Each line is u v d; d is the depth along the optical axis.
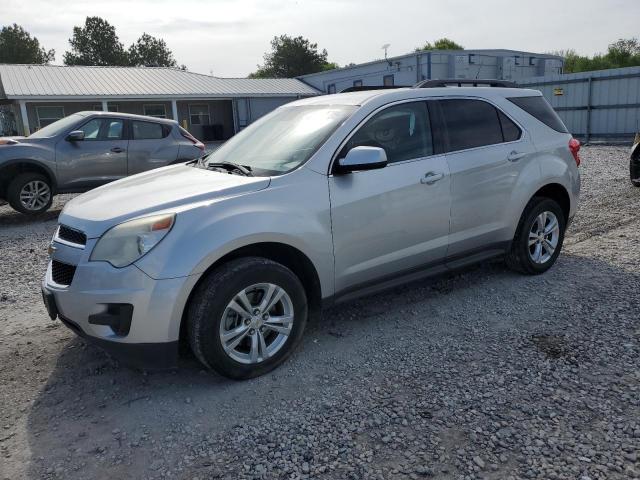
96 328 3.21
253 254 3.59
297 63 69.62
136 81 31.44
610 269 5.37
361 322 4.37
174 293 3.13
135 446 2.89
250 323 3.43
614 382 3.30
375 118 4.09
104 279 3.15
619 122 21.33
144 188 3.79
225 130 34.31
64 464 2.76
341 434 2.91
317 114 4.25
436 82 4.73
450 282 5.21
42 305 5.04
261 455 2.77
